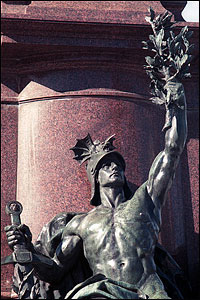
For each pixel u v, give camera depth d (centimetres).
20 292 1079
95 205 1148
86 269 1114
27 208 1286
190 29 1346
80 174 1284
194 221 1334
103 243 1070
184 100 1109
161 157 1105
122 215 1084
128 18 1362
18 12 1357
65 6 1386
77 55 1340
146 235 1070
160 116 1356
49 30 1312
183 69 1123
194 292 1291
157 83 1123
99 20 1312
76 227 1105
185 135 1103
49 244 1126
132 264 1052
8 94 1358
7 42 1303
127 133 1318
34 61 1352
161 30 1134
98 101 1325
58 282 1109
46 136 1312
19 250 1040
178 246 1309
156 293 1033
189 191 1352
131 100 1339
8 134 1338
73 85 1334
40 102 1333
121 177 1130
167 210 1319
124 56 1349
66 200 1274
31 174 1301
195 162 1371
